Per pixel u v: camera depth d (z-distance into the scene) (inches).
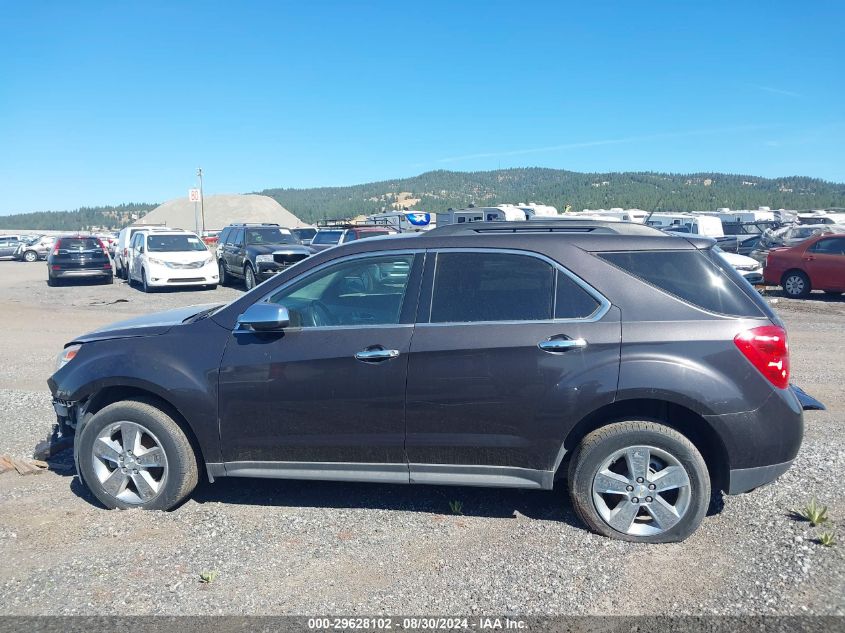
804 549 159.2
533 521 178.2
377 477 177.0
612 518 166.9
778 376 163.0
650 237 173.9
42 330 528.7
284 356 176.1
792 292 709.3
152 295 783.7
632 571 151.9
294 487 203.8
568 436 169.0
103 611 138.6
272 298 184.9
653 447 163.5
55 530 174.2
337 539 169.6
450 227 187.5
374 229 814.5
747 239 1044.5
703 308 165.6
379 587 147.1
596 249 172.1
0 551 163.2
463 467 172.7
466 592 144.6
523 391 166.2
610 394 162.6
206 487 204.1
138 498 186.7
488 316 170.9
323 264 183.2
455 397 169.2
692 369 160.4
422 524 177.6
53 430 232.2
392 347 171.5
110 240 1770.4
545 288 171.0
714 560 156.2
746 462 162.2
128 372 182.7
